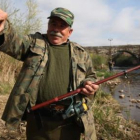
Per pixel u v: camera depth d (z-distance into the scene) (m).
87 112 2.43
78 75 2.38
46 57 2.29
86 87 2.32
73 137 2.44
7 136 3.97
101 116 5.38
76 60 2.40
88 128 2.38
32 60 2.26
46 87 2.29
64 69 2.34
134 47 52.50
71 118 2.40
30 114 2.39
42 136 2.37
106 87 16.38
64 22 2.33
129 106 9.57
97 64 34.12
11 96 2.26
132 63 53.22
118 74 2.59
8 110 2.22
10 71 9.09
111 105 8.46
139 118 7.31
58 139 2.38
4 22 2.02
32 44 2.31
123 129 5.31
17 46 2.21
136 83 19.31
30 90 2.22
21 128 4.31
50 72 2.30
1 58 8.62
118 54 52.94
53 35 2.34
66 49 2.40
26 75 2.24
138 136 5.04
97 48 52.56
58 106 2.35
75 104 2.36
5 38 2.09
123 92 14.13
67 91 2.34
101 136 4.62
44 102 2.27
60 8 2.37
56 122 2.36
